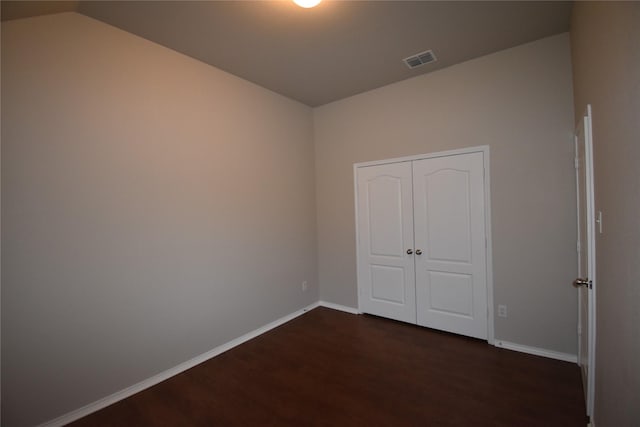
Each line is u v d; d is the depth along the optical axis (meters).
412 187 3.28
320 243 4.09
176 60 2.57
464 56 2.80
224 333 2.90
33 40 1.82
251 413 1.98
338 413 1.96
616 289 1.11
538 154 2.57
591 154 1.60
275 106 3.53
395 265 3.45
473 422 1.83
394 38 2.47
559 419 1.83
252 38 2.41
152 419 1.95
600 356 1.44
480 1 2.03
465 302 3.00
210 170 2.81
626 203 0.98
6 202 1.72
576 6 1.94
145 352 2.31
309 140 4.03
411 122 3.26
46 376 1.85
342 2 2.01
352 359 2.64
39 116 1.84
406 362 2.56
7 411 1.72
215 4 1.99
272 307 3.42
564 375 2.28
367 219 3.65
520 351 2.69
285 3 2.01
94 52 2.09
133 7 1.99
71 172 1.96
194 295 2.66
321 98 3.77
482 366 2.45
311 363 2.60
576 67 2.10
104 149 2.12
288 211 3.67
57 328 1.89
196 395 2.19
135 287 2.27
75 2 1.90
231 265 2.98
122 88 2.22
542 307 2.58
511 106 2.68
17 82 1.76
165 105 2.48
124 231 2.21
